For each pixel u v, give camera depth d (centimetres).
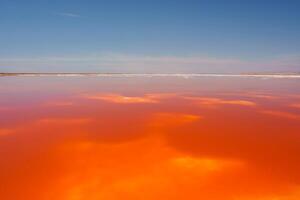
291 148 812
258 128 1044
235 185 580
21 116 1260
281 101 1762
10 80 4484
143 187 573
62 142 868
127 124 1115
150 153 775
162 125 1105
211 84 3791
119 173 636
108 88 2933
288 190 556
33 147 820
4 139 895
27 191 557
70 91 2503
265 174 632
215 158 733
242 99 1884
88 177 619
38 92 2369
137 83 4050
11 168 666
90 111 1404
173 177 618
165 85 3538
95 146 834
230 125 1098
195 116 1280
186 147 823
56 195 542
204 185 580
